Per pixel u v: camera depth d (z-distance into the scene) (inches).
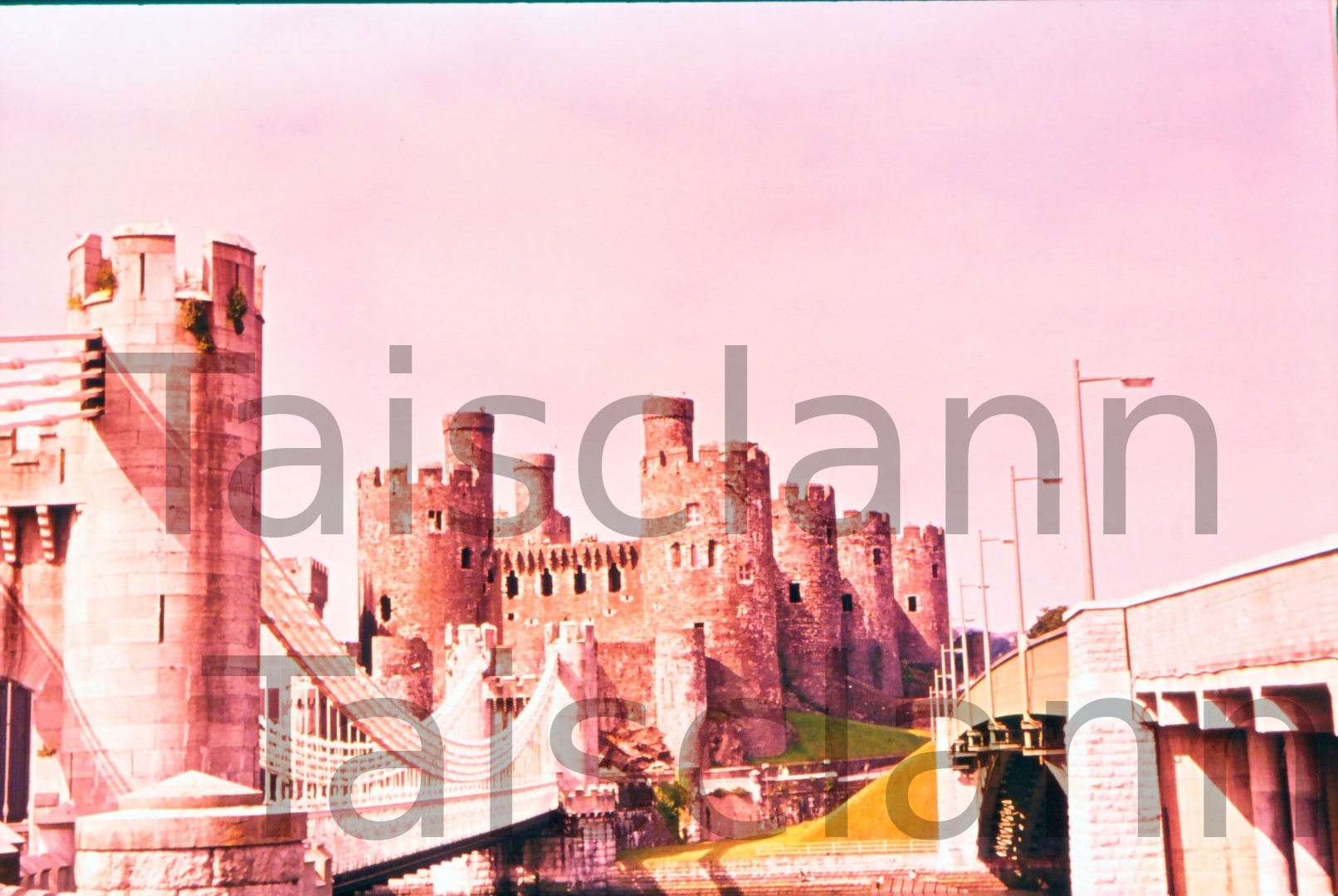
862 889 3302.2
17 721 1471.5
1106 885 1640.0
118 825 726.5
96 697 1358.3
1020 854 3061.0
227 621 1385.3
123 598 1363.2
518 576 5206.7
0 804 1457.9
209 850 727.1
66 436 1402.6
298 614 1705.2
